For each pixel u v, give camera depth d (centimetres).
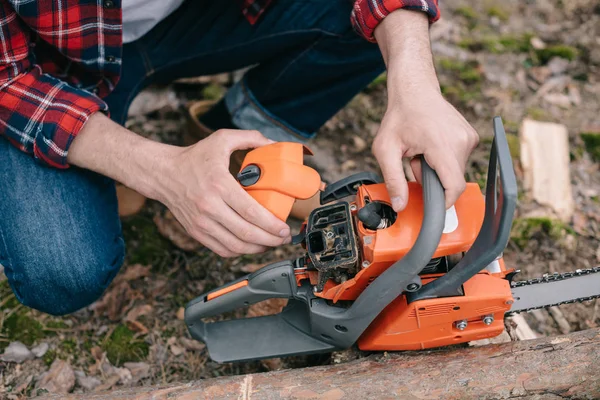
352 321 168
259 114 245
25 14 167
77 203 187
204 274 249
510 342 169
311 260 161
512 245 263
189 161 163
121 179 175
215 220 162
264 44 228
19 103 173
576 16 391
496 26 383
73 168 188
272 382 166
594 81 347
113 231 198
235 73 324
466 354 167
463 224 157
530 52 362
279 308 225
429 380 159
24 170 183
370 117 317
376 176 172
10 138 178
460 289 163
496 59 356
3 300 229
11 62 171
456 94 328
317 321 173
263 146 167
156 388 171
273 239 161
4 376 209
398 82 158
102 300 234
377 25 176
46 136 171
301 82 233
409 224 154
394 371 164
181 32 226
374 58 223
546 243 265
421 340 175
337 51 221
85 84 201
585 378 154
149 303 238
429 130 144
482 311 166
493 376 157
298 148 165
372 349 182
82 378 213
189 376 219
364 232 158
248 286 174
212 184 158
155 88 311
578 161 305
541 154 300
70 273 183
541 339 166
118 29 181
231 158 244
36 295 188
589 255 263
